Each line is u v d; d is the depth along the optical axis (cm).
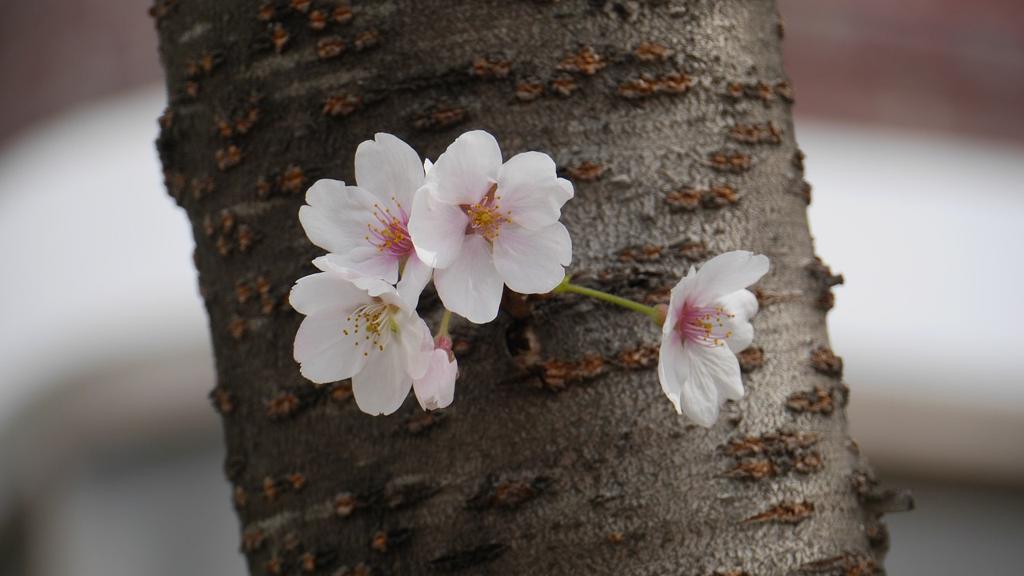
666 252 55
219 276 57
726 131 56
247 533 57
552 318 54
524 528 53
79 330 124
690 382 53
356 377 53
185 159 58
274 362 56
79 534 132
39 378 125
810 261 57
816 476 55
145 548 133
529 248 52
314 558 55
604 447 54
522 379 54
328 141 55
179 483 134
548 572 53
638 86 55
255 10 56
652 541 53
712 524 54
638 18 55
